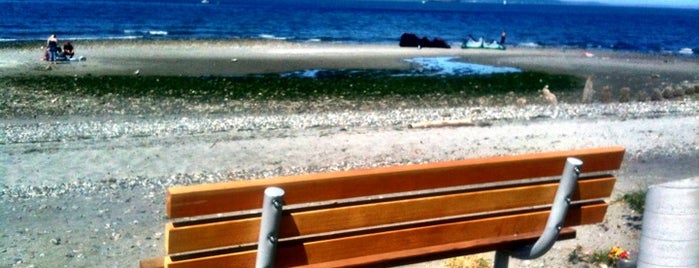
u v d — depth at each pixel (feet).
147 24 264.52
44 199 33.09
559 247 24.11
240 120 59.16
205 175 38.91
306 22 328.49
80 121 62.49
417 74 115.75
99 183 36.29
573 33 325.83
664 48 240.32
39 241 26.78
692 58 184.75
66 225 28.94
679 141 52.16
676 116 65.31
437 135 51.42
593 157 15.74
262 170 40.27
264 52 150.00
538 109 70.18
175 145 46.34
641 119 62.59
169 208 11.69
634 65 152.35
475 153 45.98
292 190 12.67
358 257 13.99
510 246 15.62
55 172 38.60
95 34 207.31
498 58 157.07
